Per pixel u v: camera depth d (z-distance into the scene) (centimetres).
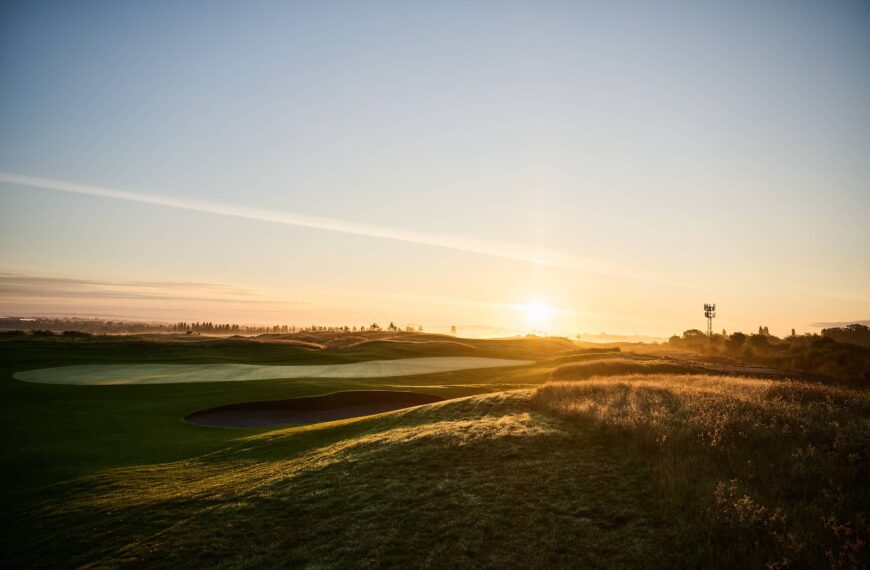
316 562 1049
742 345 13500
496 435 1728
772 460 1272
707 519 1023
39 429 2811
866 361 7756
